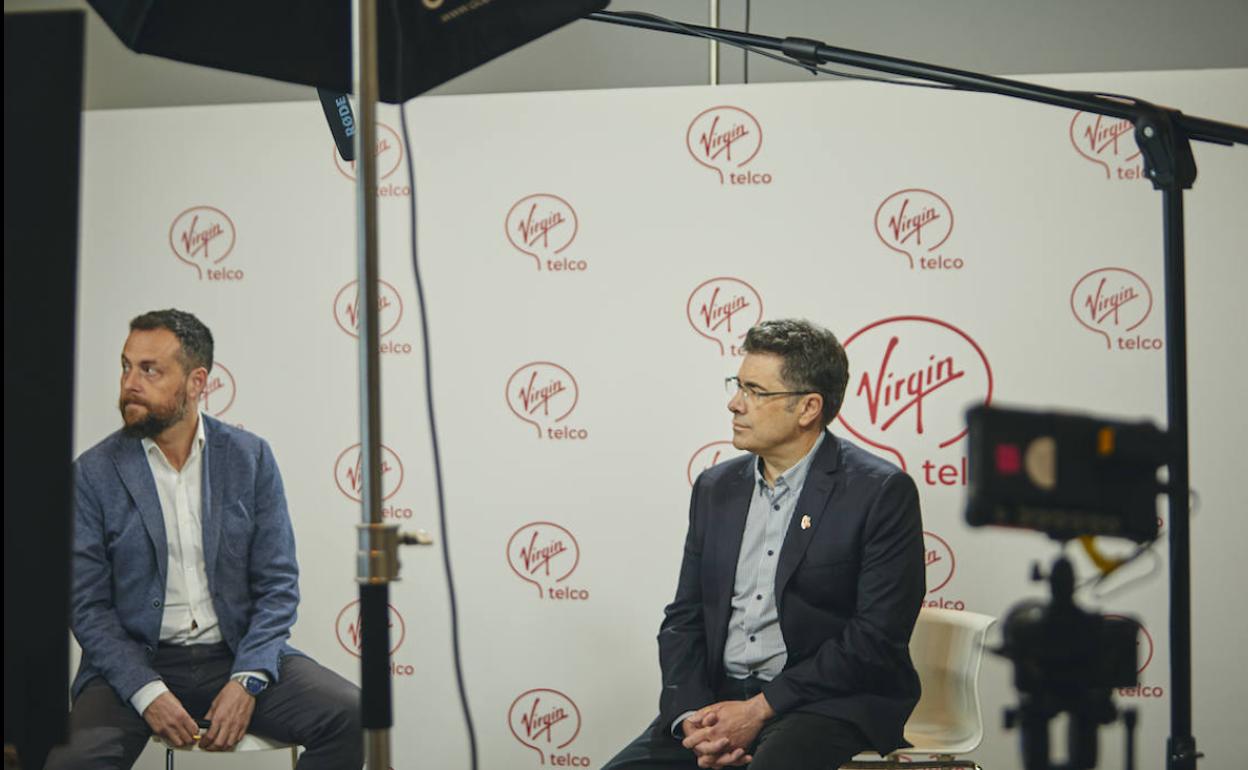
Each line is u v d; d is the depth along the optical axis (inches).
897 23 166.1
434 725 143.6
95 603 126.2
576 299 143.0
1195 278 134.5
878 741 107.0
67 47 40.9
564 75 170.1
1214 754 133.4
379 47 66.1
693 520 121.6
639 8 168.7
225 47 65.7
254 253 147.9
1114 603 134.5
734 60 167.0
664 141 142.0
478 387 144.3
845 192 139.6
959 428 138.1
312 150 147.5
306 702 125.5
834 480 115.9
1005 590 136.2
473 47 66.1
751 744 107.6
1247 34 161.5
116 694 123.9
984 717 135.0
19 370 41.1
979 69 165.3
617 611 141.7
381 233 145.7
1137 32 163.3
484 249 144.3
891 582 111.6
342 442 146.3
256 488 134.4
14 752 41.6
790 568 114.0
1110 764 134.2
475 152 144.5
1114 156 135.9
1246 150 132.9
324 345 147.0
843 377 119.6
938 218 138.3
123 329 149.3
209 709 128.6
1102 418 55.0
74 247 40.8
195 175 148.7
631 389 142.3
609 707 141.5
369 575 54.8
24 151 41.0
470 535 143.8
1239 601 133.0
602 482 142.3
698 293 141.5
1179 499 61.4
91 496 128.8
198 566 131.4
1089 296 136.5
